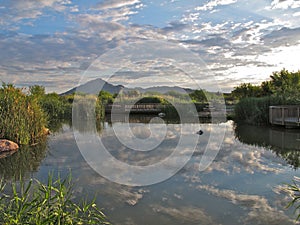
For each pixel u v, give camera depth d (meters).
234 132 9.33
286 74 18.52
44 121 9.34
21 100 7.92
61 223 2.03
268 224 2.70
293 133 8.73
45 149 6.72
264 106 11.38
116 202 3.30
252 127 10.50
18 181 4.17
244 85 21.52
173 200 3.36
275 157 5.60
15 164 5.29
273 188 3.73
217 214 2.94
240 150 6.35
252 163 5.14
